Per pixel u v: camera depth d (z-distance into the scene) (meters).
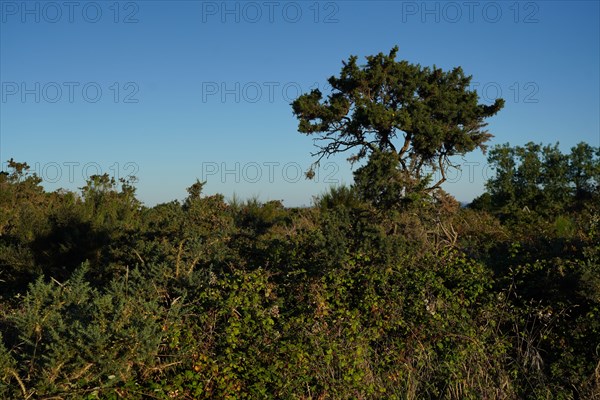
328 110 25.41
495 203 28.33
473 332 7.07
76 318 5.56
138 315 5.45
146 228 10.98
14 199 16.09
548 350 7.36
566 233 12.71
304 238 7.93
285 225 12.36
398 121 24.39
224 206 13.72
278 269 7.61
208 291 6.49
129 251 9.39
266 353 5.98
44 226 10.97
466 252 10.19
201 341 5.79
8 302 8.39
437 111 25.45
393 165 17.17
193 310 6.30
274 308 6.78
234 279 6.80
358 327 6.76
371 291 7.20
